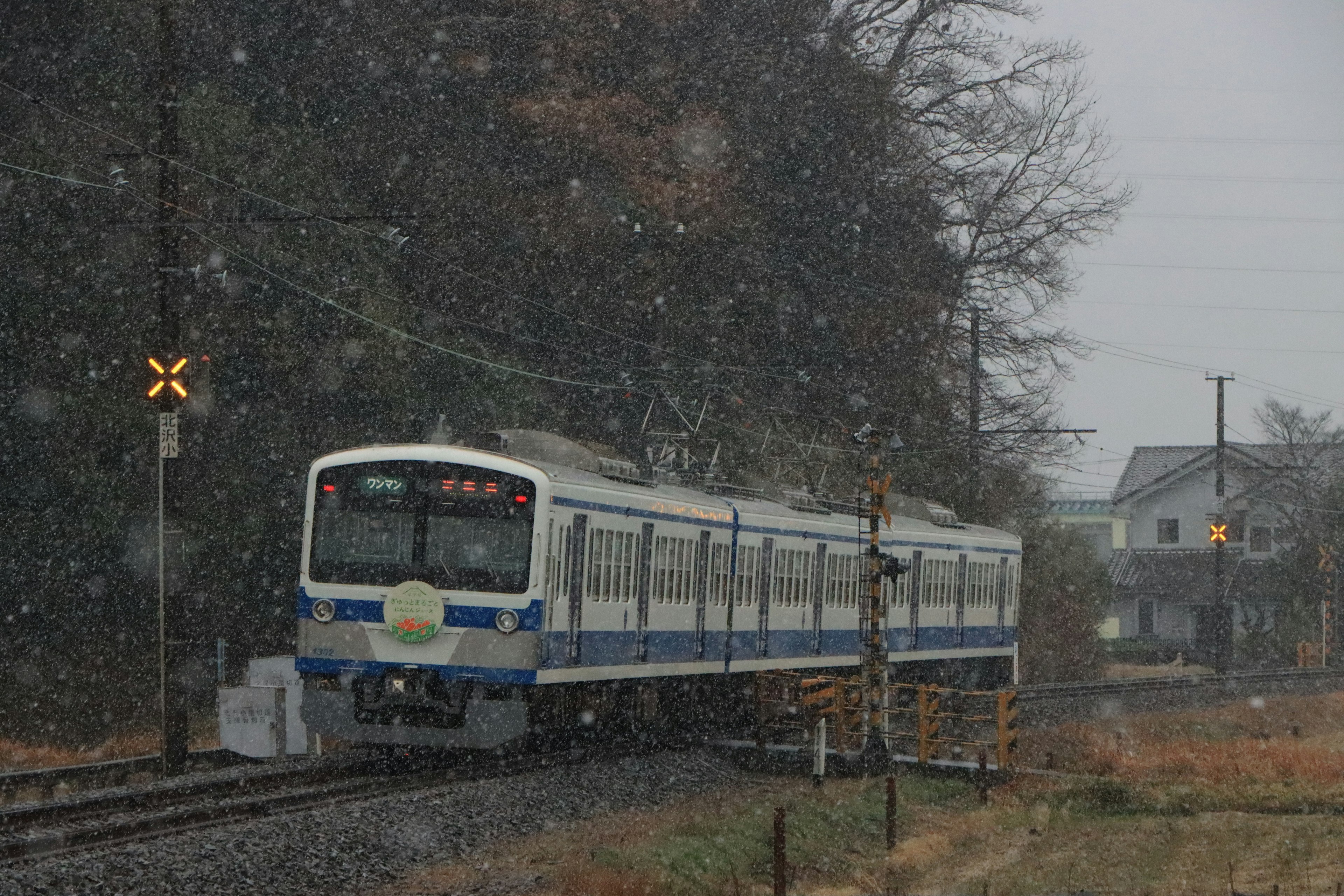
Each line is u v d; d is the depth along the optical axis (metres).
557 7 73.31
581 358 77.94
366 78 70.81
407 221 68.50
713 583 48.91
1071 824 39.72
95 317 59.03
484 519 38.59
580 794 36.38
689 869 30.03
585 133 72.81
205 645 64.44
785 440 79.62
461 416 70.44
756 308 82.31
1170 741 63.94
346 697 38.44
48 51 61.22
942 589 65.94
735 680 53.28
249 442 64.75
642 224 74.25
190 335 59.84
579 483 40.56
